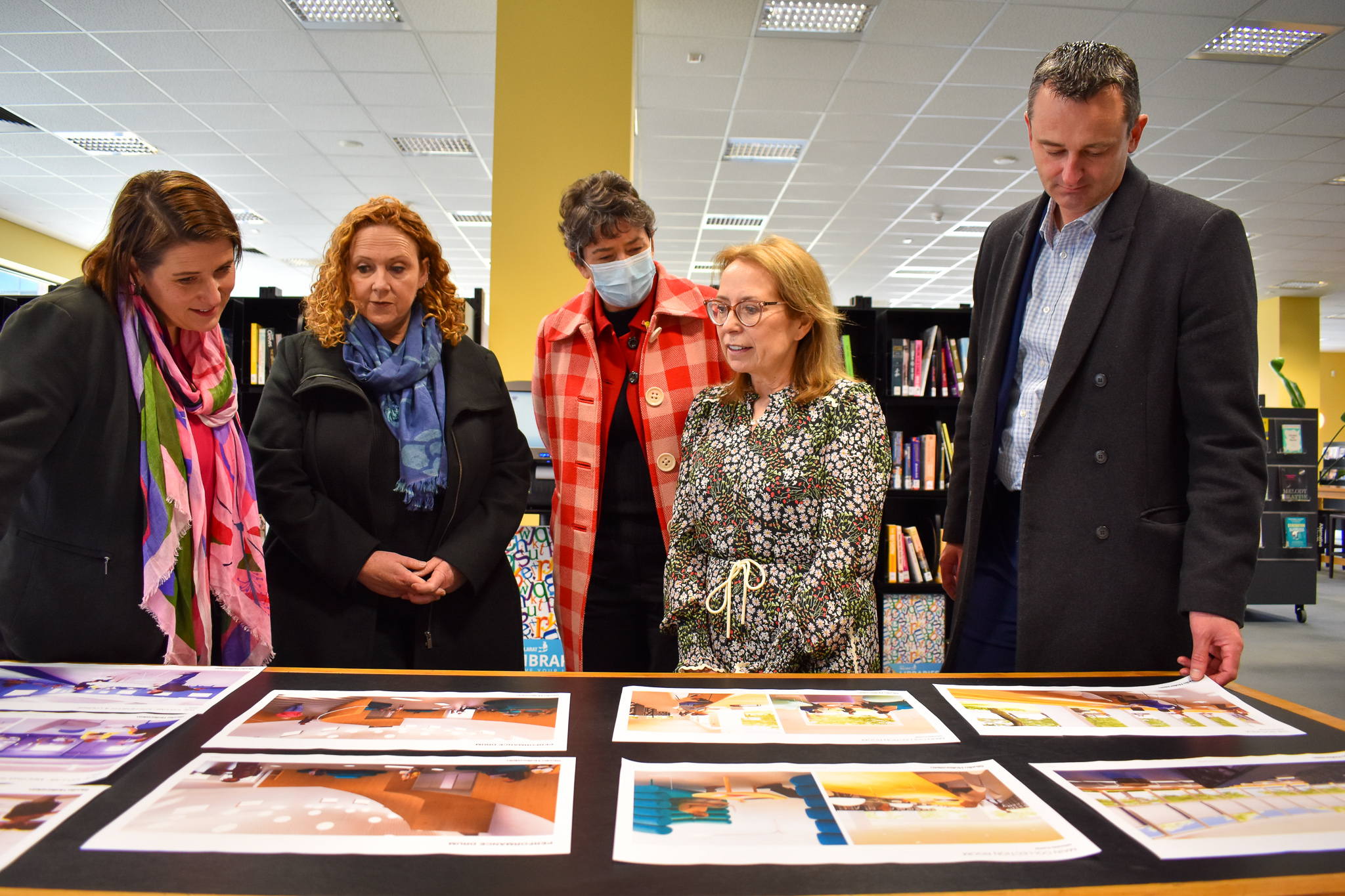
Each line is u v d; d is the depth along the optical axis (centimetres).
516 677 103
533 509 307
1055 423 126
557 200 420
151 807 63
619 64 422
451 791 67
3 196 782
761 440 124
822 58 505
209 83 546
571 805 65
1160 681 106
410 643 140
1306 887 56
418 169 709
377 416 141
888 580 370
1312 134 602
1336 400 1655
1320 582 738
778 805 66
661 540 164
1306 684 387
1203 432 113
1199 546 109
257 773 70
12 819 61
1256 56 495
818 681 103
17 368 97
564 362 169
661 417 161
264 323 371
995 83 534
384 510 138
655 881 54
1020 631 128
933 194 758
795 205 802
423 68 523
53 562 104
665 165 693
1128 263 121
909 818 64
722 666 119
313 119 604
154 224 104
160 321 117
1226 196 743
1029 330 136
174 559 111
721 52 498
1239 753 80
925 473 371
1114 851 60
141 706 88
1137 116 116
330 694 94
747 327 124
